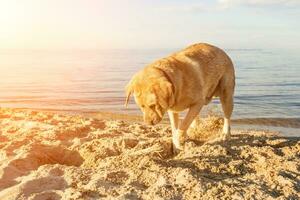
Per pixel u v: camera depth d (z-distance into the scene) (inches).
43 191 55.2
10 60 1253.7
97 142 83.1
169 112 80.7
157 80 68.4
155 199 51.4
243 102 243.1
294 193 53.7
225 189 54.4
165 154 76.3
